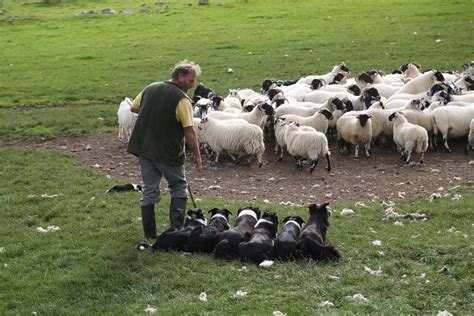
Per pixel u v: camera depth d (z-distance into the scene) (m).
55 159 16.70
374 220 11.32
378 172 14.56
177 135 10.17
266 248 9.34
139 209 12.31
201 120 15.55
